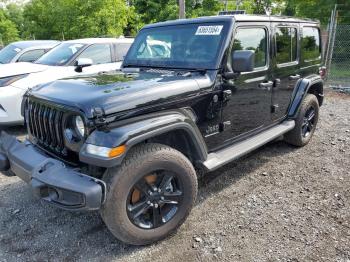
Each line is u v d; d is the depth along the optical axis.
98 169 2.78
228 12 4.18
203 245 2.91
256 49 3.86
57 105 2.71
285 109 4.72
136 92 2.71
